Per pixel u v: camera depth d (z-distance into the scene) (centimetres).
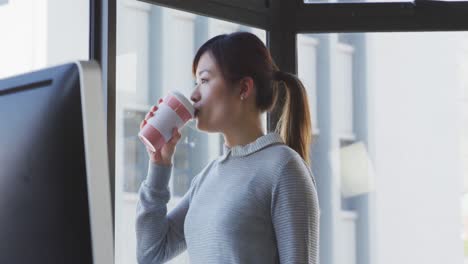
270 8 241
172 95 156
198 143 234
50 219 67
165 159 161
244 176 153
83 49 201
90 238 65
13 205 70
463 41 260
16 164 70
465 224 275
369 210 269
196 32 232
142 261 167
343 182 264
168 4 215
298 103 169
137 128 217
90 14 201
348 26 242
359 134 264
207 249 154
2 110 73
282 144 157
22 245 69
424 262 276
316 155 256
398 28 242
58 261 66
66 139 66
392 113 267
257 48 162
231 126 159
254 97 161
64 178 66
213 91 158
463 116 270
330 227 262
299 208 148
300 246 146
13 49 195
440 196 275
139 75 217
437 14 242
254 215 150
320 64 252
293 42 242
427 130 271
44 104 68
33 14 198
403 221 272
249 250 149
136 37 216
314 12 242
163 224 164
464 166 272
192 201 161
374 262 270
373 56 261
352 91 259
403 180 271
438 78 266
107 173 66
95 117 66
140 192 164
